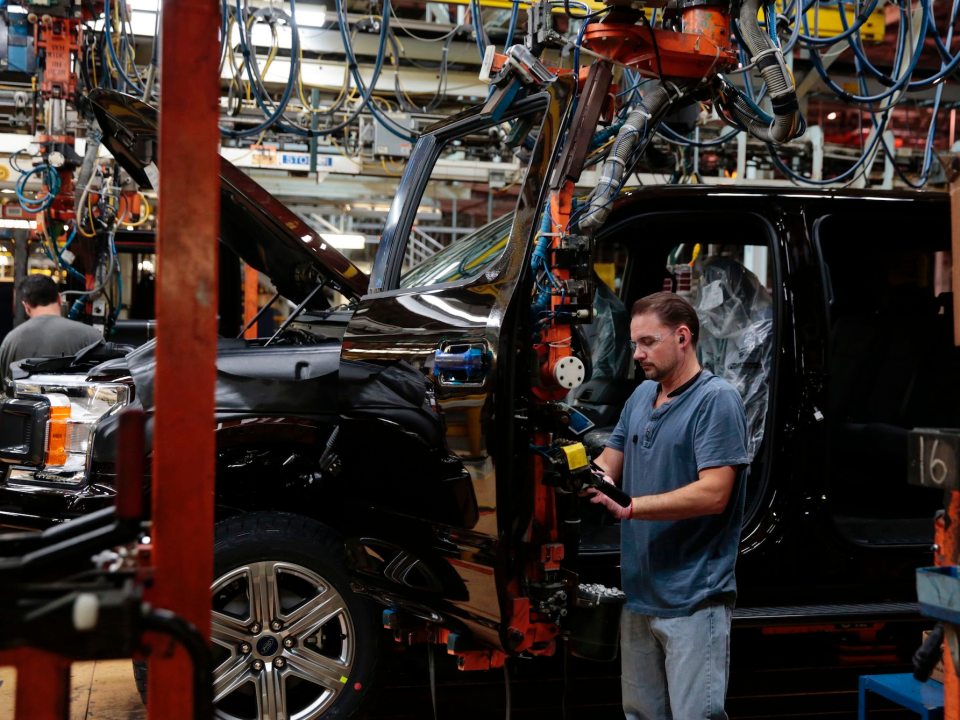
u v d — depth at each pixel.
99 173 5.93
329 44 6.59
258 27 6.22
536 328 2.46
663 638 2.38
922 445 1.42
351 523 2.79
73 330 5.20
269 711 2.85
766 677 3.64
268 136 6.90
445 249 3.81
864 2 5.02
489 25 6.68
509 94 2.71
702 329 4.10
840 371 4.78
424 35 6.80
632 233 4.09
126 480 1.22
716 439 2.31
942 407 4.31
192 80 1.37
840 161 7.57
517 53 2.61
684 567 2.37
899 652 3.73
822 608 3.26
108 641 1.16
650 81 3.08
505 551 2.39
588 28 2.78
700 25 3.00
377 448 2.70
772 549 3.23
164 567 1.37
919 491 4.29
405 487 2.62
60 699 1.22
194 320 1.37
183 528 1.37
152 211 7.20
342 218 9.93
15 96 6.43
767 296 4.07
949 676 1.45
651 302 2.43
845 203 3.58
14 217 7.00
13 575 1.17
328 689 2.92
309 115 6.47
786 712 3.38
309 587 3.04
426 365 2.55
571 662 2.43
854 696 3.51
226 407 2.94
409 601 2.69
